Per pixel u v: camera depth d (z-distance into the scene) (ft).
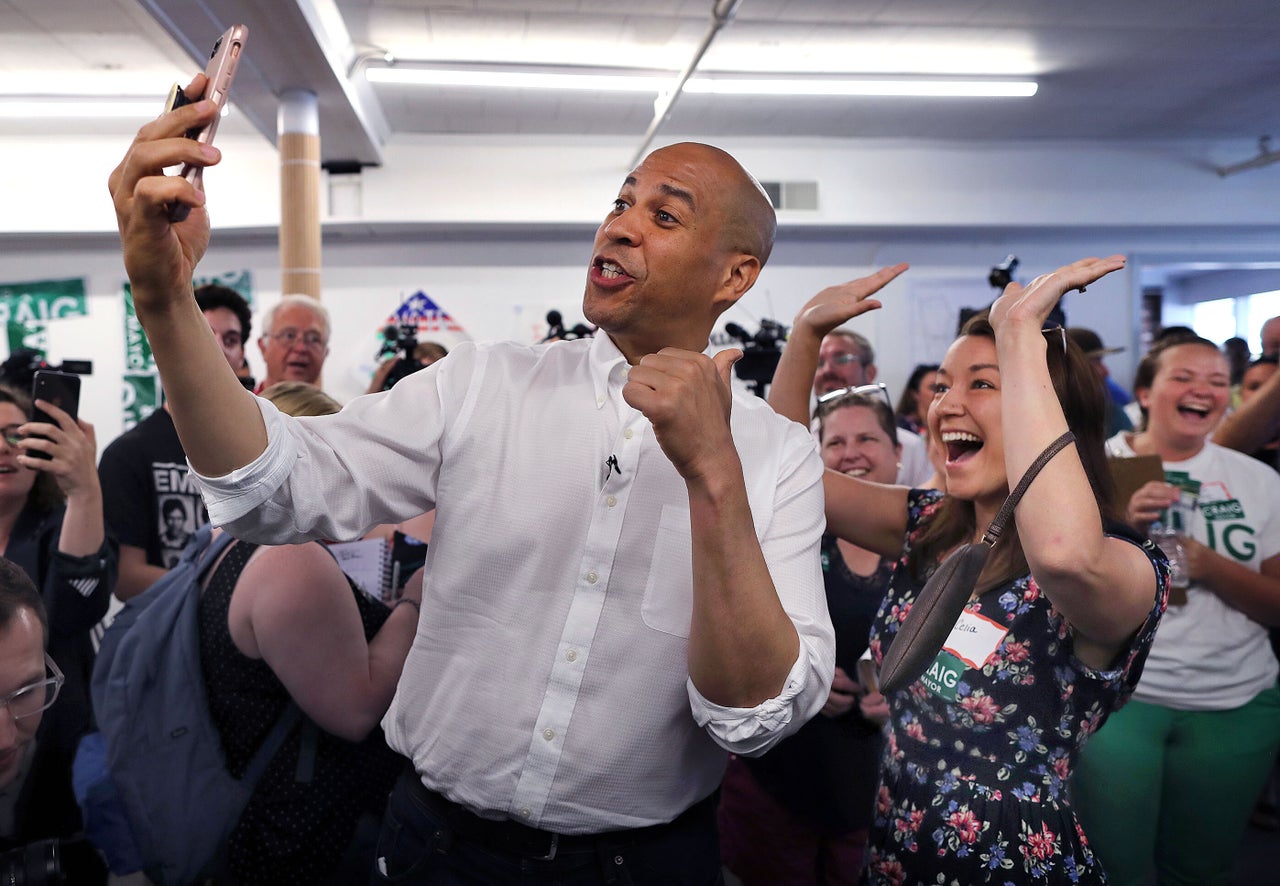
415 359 15.69
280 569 4.50
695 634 2.96
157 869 4.57
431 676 3.64
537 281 24.98
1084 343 11.03
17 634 3.39
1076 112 22.62
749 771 6.34
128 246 2.44
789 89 19.88
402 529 5.94
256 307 24.12
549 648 3.48
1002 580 4.02
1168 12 16.90
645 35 17.62
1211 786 6.69
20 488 6.41
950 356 4.43
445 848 3.62
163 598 4.77
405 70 18.60
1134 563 3.52
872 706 5.80
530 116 22.21
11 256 23.66
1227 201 25.64
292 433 3.13
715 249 3.50
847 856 6.09
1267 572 7.24
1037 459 3.31
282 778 4.59
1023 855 3.68
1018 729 3.82
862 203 24.79
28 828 4.29
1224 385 7.50
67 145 22.77
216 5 13.91
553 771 3.46
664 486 3.52
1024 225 25.22
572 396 3.59
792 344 5.01
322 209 23.16
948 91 20.29
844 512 4.90
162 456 8.66
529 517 3.49
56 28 16.84
